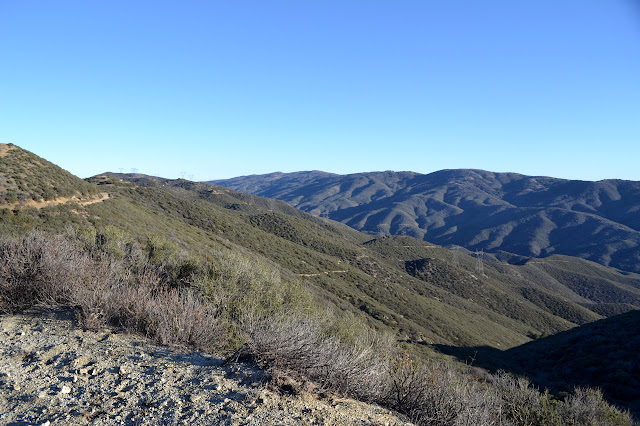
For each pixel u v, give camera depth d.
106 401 2.97
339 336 6.22
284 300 7.77
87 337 4.51
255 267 7.98
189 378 3.50
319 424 2.88
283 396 3.25
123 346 4.32
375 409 3.63
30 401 2.91
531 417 6.29
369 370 4.01
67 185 31.34
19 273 5.45
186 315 4.88
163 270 8.16
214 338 4.82
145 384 3.31
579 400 7.82
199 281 6.80
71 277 5.68
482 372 10.31
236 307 6.27
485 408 4.30
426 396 4.06
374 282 63.56
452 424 3.94
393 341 7.02
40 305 5.39
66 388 3.13
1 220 21.84
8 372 3.40
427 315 53.66
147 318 4.98
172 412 2.83
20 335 4.44
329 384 3.70
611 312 119.44
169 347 4.46
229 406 2.96
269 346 3.77
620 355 20.92
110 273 6.17
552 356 25.27
